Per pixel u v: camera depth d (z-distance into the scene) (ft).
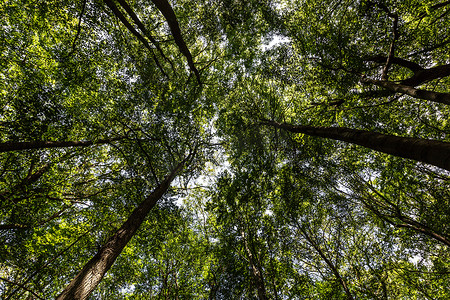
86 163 34.09
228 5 29.91
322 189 31.91
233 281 34.12
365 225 36.86
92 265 14.29
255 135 34.68
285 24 30.86
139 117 29.78
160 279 42.11
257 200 26.22
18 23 29.48
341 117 28.32
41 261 26.61
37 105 21.50
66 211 31.83
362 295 33.55
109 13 25.18
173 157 32.45
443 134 27.63
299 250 38.04
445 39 23.25
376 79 22.03
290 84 31.91
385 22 22.90
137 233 29.86
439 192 27.12
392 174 29.63
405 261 33.04
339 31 24.57
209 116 39.27
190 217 45.11
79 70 30.07
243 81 38.86
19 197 22.65
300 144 30.73
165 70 36.35
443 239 23.66
